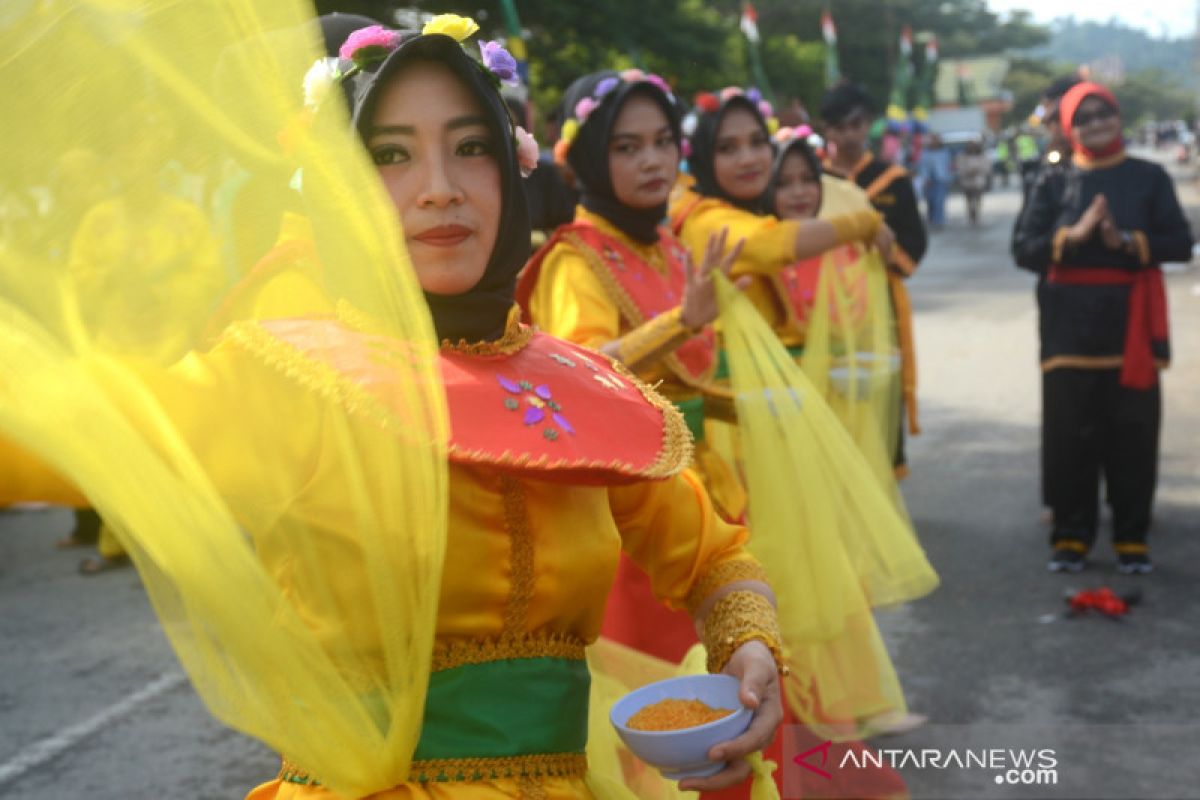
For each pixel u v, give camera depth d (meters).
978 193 29.92
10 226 1.49
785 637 3.56
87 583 6.59
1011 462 8.20
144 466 1.51
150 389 1.58
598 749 2.27
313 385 1.65
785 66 24.75
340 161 1.68
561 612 1.89
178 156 1.56
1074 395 5.89
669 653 3.37
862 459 3.74
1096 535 6.03
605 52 15.27
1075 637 5.12
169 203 1.56
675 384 3.65
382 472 1.68
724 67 16.50
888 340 4.91
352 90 1.89
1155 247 5.74
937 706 4.46
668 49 15.66
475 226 1.90
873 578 3.71
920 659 4.95
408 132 1.87
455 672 1.81
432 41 1.86
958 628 5.29
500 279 1.96
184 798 4.09
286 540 1.69
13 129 1.49
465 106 1.89
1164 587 5.70
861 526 3.69
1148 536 6.50
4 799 4.10
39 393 1.46
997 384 10.86
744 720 1.98
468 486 1.82
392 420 1.67
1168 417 9.23
